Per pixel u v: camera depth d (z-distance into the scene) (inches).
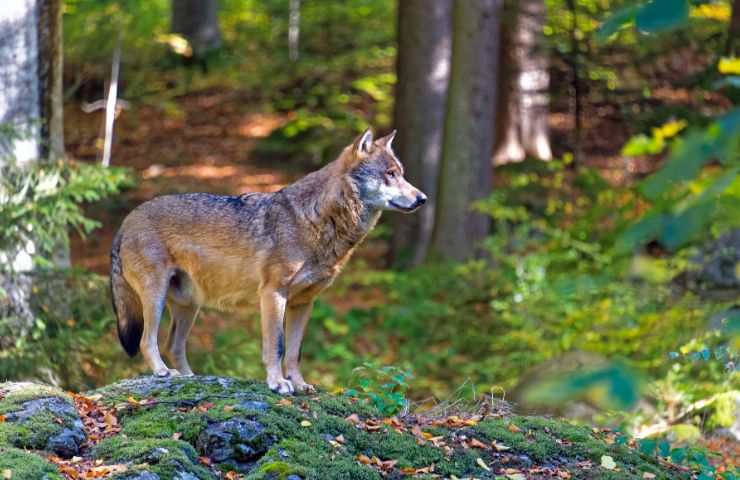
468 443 310.0
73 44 1114.1
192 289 345.4
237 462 276.4
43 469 246.1
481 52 800.3
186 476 258.2
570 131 1064.8
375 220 334.6
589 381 94.7
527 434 324.2
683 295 592.7
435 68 872.3
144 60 1258.0
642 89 928.9
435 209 823.7
